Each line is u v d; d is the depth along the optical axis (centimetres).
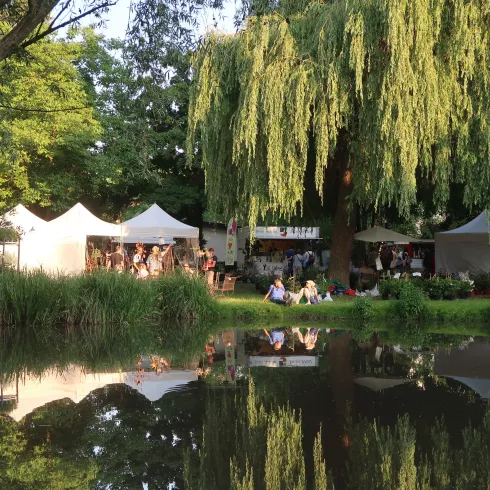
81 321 1579
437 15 1393
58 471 501
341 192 2031
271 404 724
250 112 1481
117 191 3123
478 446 563
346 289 2025
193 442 582
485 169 1527
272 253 2961
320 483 478
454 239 2280
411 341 1261
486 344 1211
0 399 766
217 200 1764
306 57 1519
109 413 690
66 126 2705
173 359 1080
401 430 611
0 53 825
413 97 1396
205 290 1712
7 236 1855
